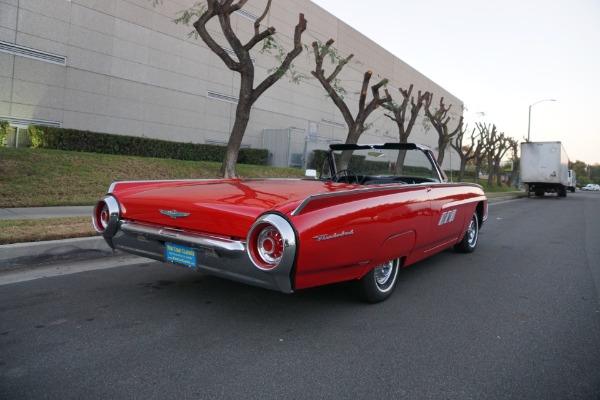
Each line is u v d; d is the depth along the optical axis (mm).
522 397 2309
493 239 7949
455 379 2488
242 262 2771
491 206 17594
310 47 26672
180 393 2244
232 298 3812
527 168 27531
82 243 5074
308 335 3061
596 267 5691
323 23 27562
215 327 3156
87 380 2346
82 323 3150
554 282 4809
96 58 16516
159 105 18906
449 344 2986
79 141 14594
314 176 5074
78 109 16062
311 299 3863
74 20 15773
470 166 50281
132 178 11219
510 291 4395
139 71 18031
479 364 2689
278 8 24141
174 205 3164
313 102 27641
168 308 3520
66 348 2732
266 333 3074
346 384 2395
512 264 5707
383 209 3344
